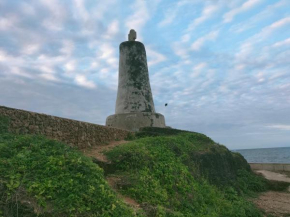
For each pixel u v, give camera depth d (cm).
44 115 799
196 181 1041
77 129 945
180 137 1394
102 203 537
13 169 521
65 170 573
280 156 7262
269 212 1138
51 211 466
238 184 1477
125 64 1683
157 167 907
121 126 1526
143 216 604
